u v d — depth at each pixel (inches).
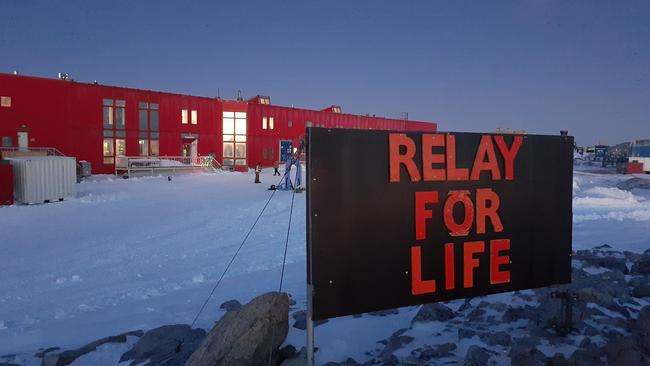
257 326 173.6
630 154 2004.2
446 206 175.2
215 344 171.6
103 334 246.7
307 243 158.1
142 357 204.2
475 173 179.8
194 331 229.1
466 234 178.9
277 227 615.8
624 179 1455.5
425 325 213.3
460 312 235.3
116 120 1558.8
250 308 182.4
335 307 158.9
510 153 186.7
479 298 251.0
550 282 193.2
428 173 171.6
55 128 1421.0
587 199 872.9
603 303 220.4
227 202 862.5
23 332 254.8
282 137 2032.5
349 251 161.0
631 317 208.4
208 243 522.6
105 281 373.4
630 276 295.0
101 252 481.4
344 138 160.4
